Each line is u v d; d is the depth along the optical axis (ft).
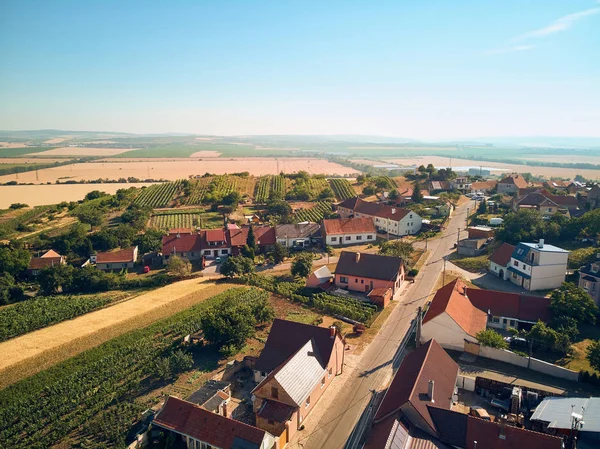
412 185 648.79
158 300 303.48
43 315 285.02
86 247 429.38
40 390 196.75
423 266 349.82
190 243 412.98
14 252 392.27
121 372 205.26
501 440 134.92
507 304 241.35
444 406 157.89
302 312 272.31
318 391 182.91
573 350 209.77
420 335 222.48
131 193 654.12
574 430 139.64
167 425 158.51
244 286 324.39
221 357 219.20
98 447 155.63
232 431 147.74
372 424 155.84
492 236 389.80
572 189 565.12
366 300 286.25
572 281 285.64
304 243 428.97
